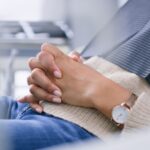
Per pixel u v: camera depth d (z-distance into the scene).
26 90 0.93
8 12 0.80
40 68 0.80
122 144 0.36
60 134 0.69
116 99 0.74
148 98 0.71
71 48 1.63
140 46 0.82
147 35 0.82
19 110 0.84
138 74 0.79
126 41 0.87
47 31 1.82
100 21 1.08
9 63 1.45
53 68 0.78
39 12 1.58
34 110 0.79
